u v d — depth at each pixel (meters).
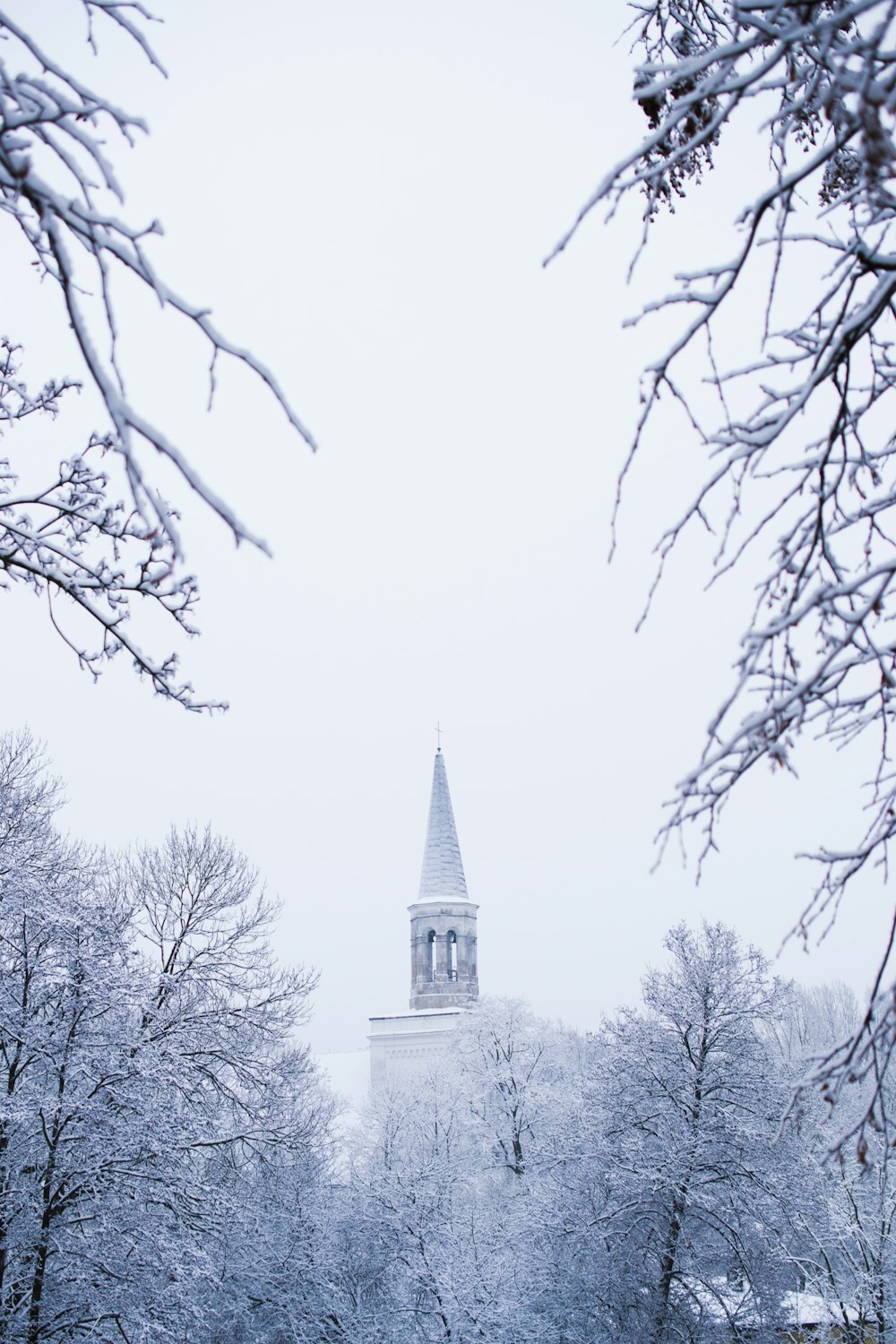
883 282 3.57
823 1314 20.45
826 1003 60.16
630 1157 22.12
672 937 24.58
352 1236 26.44
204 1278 19.55
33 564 6.39
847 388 3.82
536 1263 23.67
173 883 24.34
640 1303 22.00
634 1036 24.05
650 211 3.79
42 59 3.12
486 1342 22.02
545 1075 41.06
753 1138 21.19
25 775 22.08
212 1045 22.23
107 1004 17.02
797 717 4.28
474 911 63.88
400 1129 35.97
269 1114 23.22
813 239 3.85
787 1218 21.34
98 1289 15.91
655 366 3.67
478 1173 34.38
